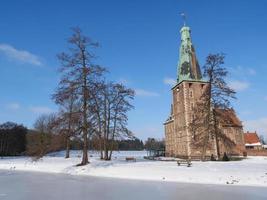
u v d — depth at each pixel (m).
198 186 24.14
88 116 37.75
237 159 51.22
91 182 27.89
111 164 38.88
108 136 50.50
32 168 45.78
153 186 24.47
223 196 19.28
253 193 20.41
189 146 64.81
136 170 33.28
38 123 83.25
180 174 29.56
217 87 46.88
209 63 47.25
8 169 46.75
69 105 38.88
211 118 47.47
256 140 94.06
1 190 23.34
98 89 37.84
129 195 20.17
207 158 55.59
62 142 37.66
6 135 96.44
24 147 97.94
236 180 26.08
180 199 18.44
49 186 25.44
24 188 24.36
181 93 71.44
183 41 73.44
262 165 35.31
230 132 68.81
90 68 37.16
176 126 74.25
